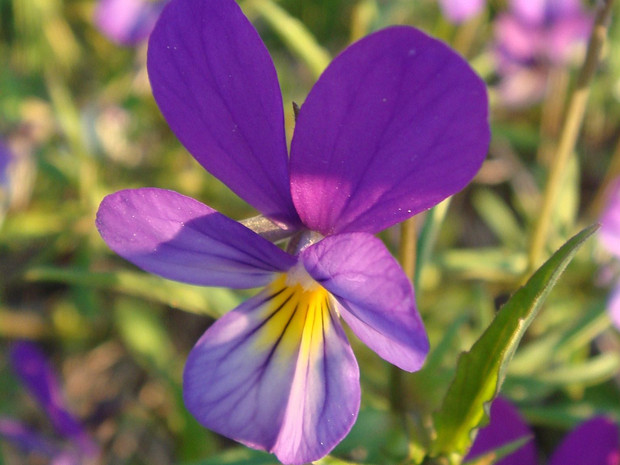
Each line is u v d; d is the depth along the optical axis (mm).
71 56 116
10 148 99
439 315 89
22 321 95
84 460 79
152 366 86
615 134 108
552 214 89
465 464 47
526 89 103
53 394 71
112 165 106
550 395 84
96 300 93
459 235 102
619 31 102
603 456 56
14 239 97
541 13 99
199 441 79
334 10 115
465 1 94
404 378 57
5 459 85
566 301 86
